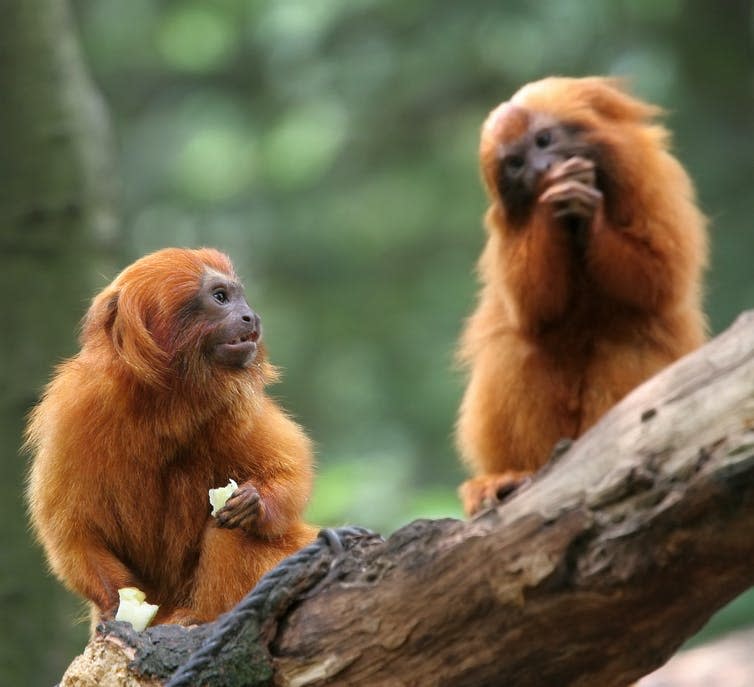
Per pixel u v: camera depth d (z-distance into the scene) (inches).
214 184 1050.1
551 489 278.2
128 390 375.2
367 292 1057.5
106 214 577.0
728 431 260.1
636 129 462.6
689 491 260.7
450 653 288.5
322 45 1042.7
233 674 301.3
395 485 732.7
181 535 382.6
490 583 281.1
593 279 442.3
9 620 536.7
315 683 298.5
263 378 392.5
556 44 983.6
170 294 380.2
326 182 1067.3
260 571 369.1
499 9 998.4
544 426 453.1
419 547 294.0
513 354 456.8
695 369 270.1
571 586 273.3
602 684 289.7
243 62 1101.1
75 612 542.3
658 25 980.6
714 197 953.5
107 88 1144.2
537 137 448.8
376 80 1028.5
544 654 283.4
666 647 283.4
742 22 988.6
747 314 272.4
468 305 1014.4
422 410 992.2
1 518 542.9
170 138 1089.4
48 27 572.1
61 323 554.9
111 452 374.9
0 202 557.9
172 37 1093.8
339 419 1006.4
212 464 382.3
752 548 261.3
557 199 423.2
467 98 1059.3
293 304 1051.9
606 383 445.7
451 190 1046.4
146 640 320.2
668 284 445.7
